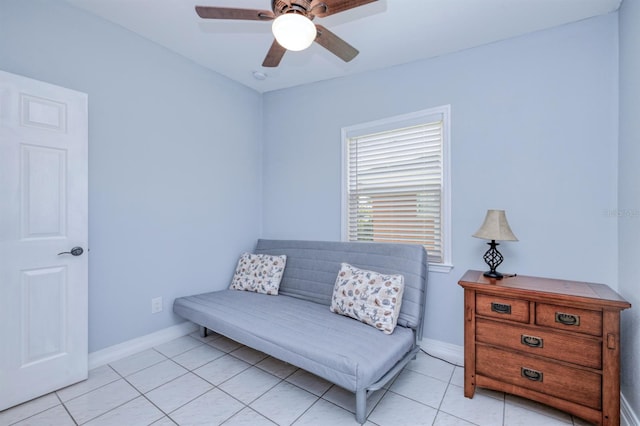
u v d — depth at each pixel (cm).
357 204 294
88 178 217
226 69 299
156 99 258
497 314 178
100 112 224
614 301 148
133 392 191
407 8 197
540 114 212
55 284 192
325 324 209
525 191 216
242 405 179
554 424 161
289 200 337
